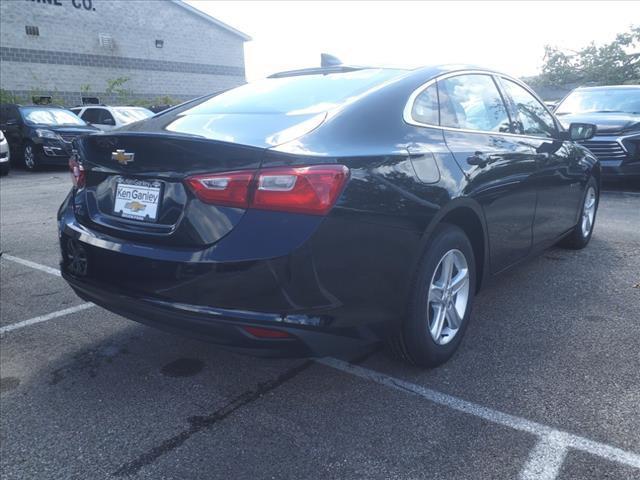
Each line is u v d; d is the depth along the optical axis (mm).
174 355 3324
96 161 2846
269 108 2930
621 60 20719
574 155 4707
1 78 20125
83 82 22359
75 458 2387
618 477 2184
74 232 2895
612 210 7395
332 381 2975
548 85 22266
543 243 4309
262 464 2316
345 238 2352
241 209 2301
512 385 2883
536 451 2350
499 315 3812
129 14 23391
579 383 2883
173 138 2434
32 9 20547
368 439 2465
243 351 2398
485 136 3432
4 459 2385
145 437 2523
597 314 3803
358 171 2422
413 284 2777
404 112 2904
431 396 2799
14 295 4375
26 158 13859
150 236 2549
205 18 26078
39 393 2912
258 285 2273
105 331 3680
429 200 2717
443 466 2275
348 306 2432
